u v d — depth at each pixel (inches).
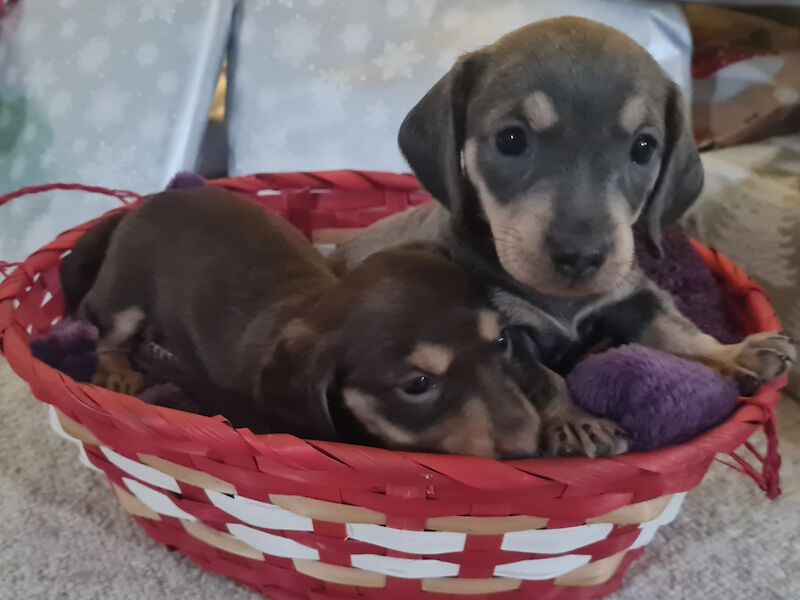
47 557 11.6
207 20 19.3
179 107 19.4
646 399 9.4
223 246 12.7
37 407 15.1
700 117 20.1
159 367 12.9
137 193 18.0
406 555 9.2
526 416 9.5
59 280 13.6
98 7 19.8
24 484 13.1
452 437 9.6
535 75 10.0
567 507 8.5
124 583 11.1
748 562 11.6
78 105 19.7
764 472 10.0
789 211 15.2
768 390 9.7
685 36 19.1
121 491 10.9
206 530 10.3
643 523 9.5
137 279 13.0
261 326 11.6
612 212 9.8
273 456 8.0
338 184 16.5
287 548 9.6
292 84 19.6
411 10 19.4
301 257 12.7
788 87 19.1
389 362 9.7
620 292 11.3
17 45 20.4
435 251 11.5
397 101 19.4
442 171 11.4
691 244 14.1
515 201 10.2
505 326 10.4
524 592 10.0
